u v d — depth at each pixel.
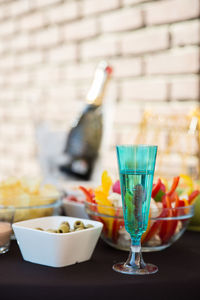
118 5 2.48
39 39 2.99
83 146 2.14
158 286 0.87
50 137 2.23
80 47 2.72
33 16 3.01
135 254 0.97
